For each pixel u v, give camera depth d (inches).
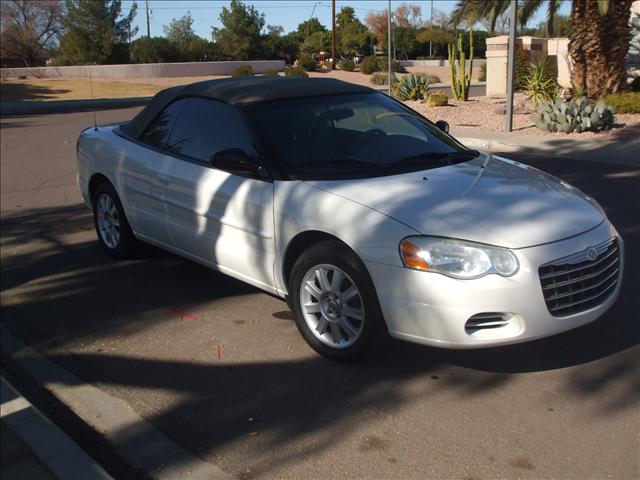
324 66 2269.9
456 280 146.0
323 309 170.4
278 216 176.9
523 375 159.9
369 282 157.6
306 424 145.2
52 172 492.4
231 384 164.4
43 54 2284.7
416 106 802.8
